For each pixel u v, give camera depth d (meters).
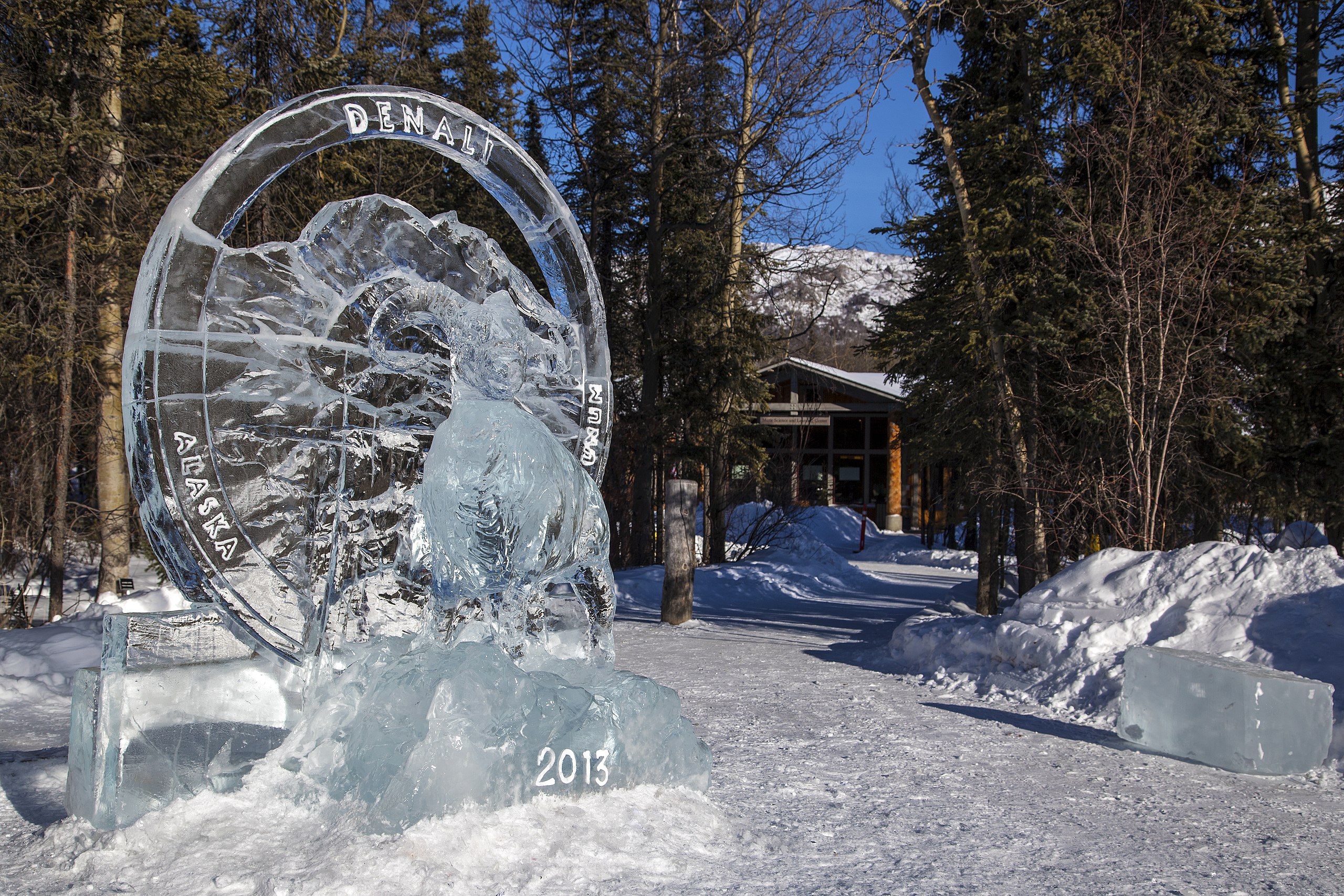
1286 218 14.49
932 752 5.73
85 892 3.22
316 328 4.34
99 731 3.76
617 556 23.19
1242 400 13.36
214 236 4.04
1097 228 12.06
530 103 23.27
